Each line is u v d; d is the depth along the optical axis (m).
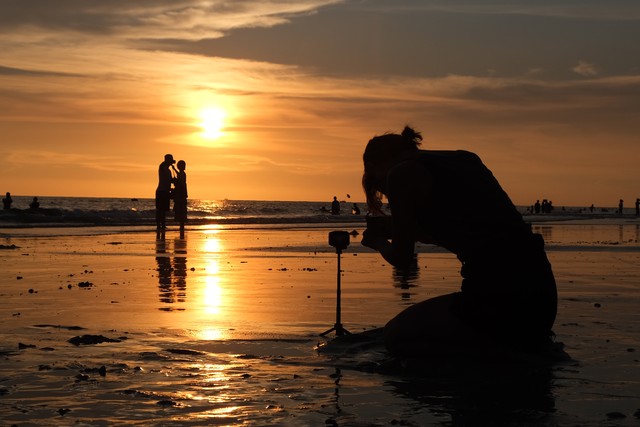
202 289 9.48
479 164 5.15
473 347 4.93
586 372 4.64
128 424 3.52
